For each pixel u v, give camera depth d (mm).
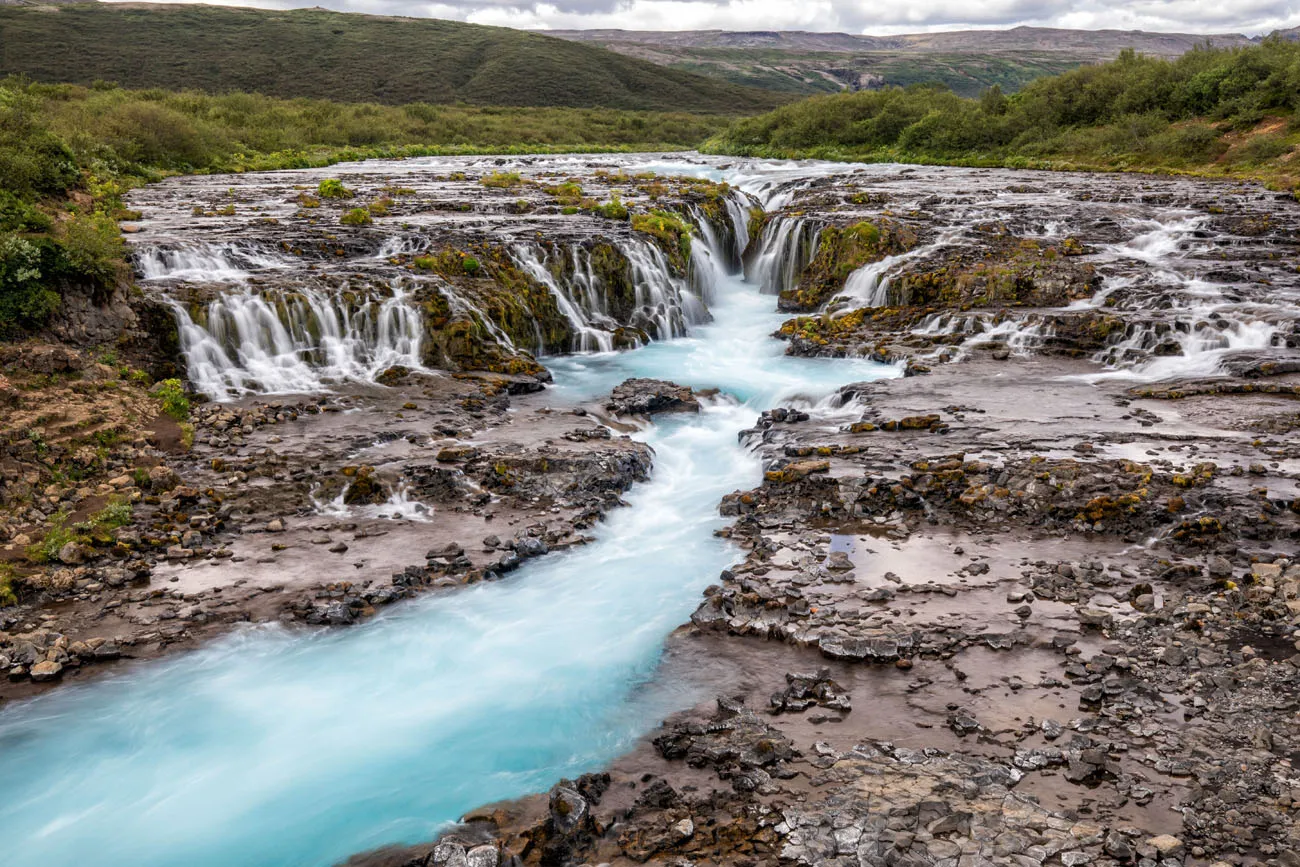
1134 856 8117
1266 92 55594
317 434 18562
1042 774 9273
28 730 10547
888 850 8266
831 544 14383
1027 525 14734
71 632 12289
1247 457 16391
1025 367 22875
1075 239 31984
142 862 8719
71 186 32438
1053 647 11492
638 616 12781
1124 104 63250
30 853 8836
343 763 9984
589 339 26391
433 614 12852
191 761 10055
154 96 74000
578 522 15367
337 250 27297
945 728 10070
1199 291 25859
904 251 31125
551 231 30391
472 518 15531
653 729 10359
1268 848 8195
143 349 20875
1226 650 11289
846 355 25078
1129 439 17422
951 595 12766
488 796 9398
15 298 19047
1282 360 21188
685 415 21047
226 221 31344
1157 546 13867
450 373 22328
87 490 15742
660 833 8680
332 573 13766
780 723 10297
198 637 12250
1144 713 10188
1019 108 68500
